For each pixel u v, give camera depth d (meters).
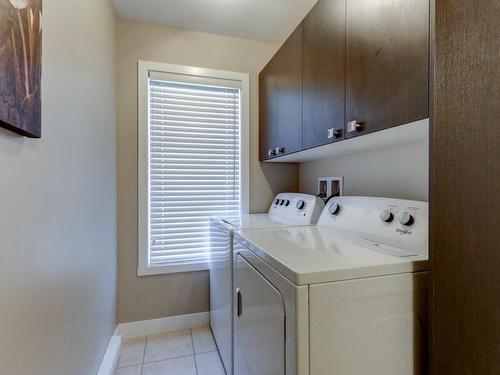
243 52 2.29
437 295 0.77
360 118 1.09
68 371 1.07
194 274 2.21
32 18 0.75
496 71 0.78
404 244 1.00
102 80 1.59
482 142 0.78
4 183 0.66
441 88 0.77
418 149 1.25
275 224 1.69
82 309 1.23
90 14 1.35
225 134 2.29
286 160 2.22
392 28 0.94
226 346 1.60
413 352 0.84
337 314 0.77
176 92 2.16
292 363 0.77
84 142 1.26
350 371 0.78
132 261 2.06
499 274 0.79
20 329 0.73
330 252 0.96
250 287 1.13
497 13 0.77
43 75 0.87
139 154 2.05
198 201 2.21
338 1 1.23
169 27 2.11
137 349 1.91
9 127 0.66
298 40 1.61
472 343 0.78
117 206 2.01
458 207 0.77
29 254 0.78
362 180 1.63
